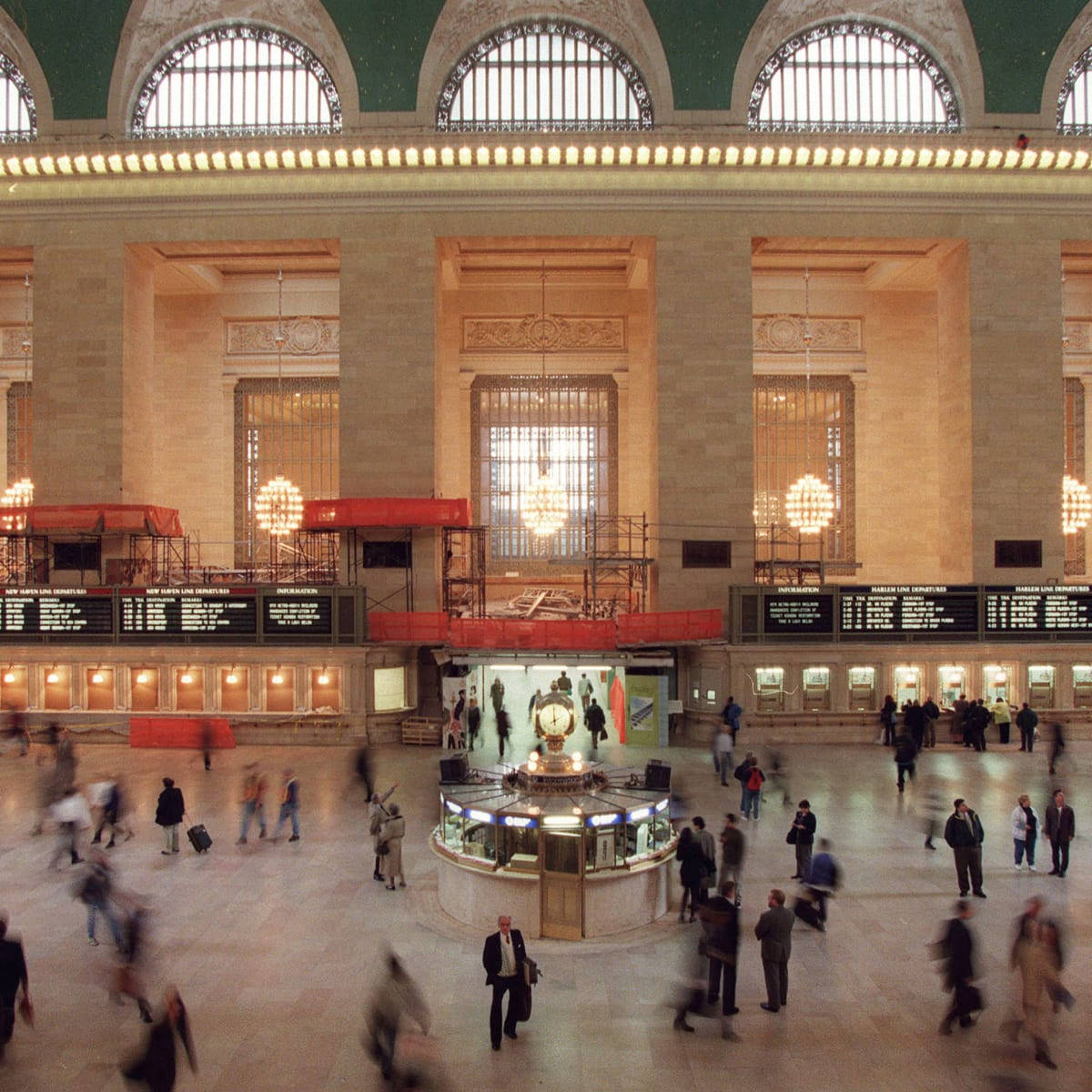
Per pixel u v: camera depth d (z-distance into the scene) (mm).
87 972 9734
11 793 17000
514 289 32562
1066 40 24500
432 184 24531
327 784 17953
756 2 24109
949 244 25188
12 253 26234
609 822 10570
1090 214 24844
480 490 32969
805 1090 7586
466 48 25016
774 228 24609
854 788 17516
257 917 11125
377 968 9734
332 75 24906
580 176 24500
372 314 24516
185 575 26516
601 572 30141
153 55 25109
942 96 25156
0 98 25203
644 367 32250
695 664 23172
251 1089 7562
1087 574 32281
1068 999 7980
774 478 32531
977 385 24609
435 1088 7512
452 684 21578
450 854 11039
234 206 24625
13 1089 7566
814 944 10422
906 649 22750
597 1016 8727
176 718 21641
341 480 24531
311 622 22453
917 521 32000
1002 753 20844
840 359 32219
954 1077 7770
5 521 23703
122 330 24641
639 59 24969
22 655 22672
